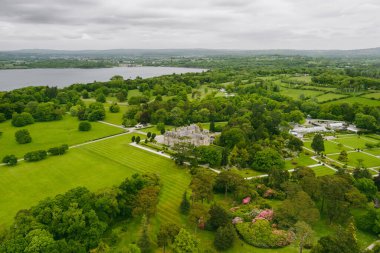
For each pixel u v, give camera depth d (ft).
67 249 252.62
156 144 600.39
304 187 369.91
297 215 318.24
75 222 280.51
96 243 277.44
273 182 403.13
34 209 300.20
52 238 260.01
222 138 581.12
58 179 441.27
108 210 317.83
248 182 406.82
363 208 362.74
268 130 634.84
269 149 492.54
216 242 289.74
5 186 419.13
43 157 524.52
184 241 268.00
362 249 283.79
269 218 328.29
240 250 288.92
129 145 596.29
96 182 431.02
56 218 284.20
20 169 477.77
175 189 408.05
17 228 274.16
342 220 325.62
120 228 317.83
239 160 488.44
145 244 278.05
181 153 499.10
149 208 326.44
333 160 527.40
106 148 580.71
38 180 437.99
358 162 513.86
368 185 390.21
